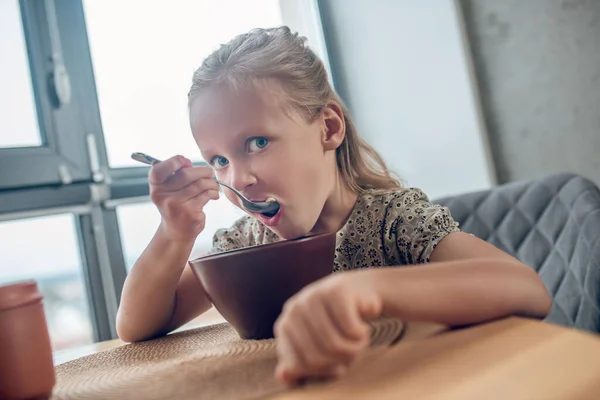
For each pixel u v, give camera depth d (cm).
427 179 189
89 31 161
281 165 73
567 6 154
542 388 28
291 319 34
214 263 53
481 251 66
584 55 153
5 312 42
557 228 109
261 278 52
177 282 78
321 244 53
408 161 194
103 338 149
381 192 91
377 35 200
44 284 144
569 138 158
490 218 123
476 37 174
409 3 187
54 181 146
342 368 33
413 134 191
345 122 89
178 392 38
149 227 164
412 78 190
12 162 139
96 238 151
